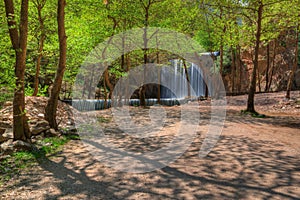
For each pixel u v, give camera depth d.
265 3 12.45
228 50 27.19
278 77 24.22
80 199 3.65
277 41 24.56
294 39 24.02
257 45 12.49
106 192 3.88
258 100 17.83
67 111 10.61
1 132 6.63
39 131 7.13
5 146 5.73
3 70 6.67
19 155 5.51
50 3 10.74
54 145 6.55
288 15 12.80
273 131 8.42
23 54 5.94
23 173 4.68
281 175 4.49
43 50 12.05
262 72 25.38
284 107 14.80
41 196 3.76
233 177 4.42
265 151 6.04
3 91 7.06
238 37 14.74
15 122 6.08
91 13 11.99
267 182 4.19
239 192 3.83
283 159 5.41
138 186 4.09
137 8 13.95
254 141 7.03
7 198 3.70
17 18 9.08
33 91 12.02
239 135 7.84
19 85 5.96
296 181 4.21
